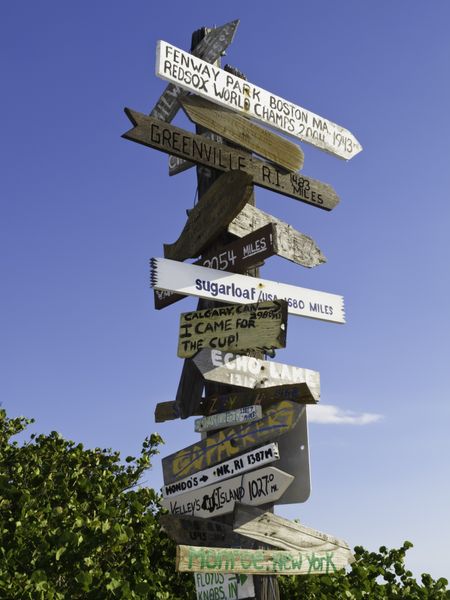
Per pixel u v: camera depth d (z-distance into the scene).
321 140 7.51
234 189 6.29
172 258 6.96
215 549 5.19
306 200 7.30
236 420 5.86
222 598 5.70
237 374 6.02
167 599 7.10
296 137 7.26
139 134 5.95
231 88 6.65
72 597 6.30
